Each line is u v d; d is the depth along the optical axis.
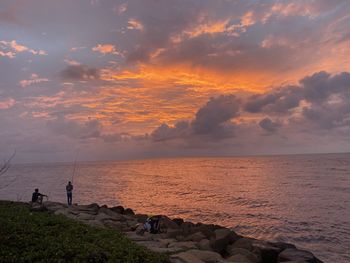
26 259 10.95
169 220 27.31
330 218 37.88
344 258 24.00
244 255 18.42
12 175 145.62
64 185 86.69
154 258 13.26
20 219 16.50
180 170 166.88
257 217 39.38
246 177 102.50
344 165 157.88
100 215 26.59
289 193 60.12
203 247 19.27
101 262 11.77
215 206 48.09
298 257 17.48
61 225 16.70
